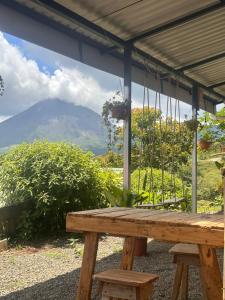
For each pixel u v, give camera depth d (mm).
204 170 11867
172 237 2734
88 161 6992
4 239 5930
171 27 6031
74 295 3812
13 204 6469
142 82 7641
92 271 3086
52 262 5129
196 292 3883
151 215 3111
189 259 3281
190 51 7250
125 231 2893
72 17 5117
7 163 6664
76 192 6750
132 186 8695
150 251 5773
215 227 2600
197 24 6207
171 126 8383
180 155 8578
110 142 6156
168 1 5293
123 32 5922
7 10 4895
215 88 10148
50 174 6555
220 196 10531
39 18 5301
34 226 6574
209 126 9438
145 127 8023
